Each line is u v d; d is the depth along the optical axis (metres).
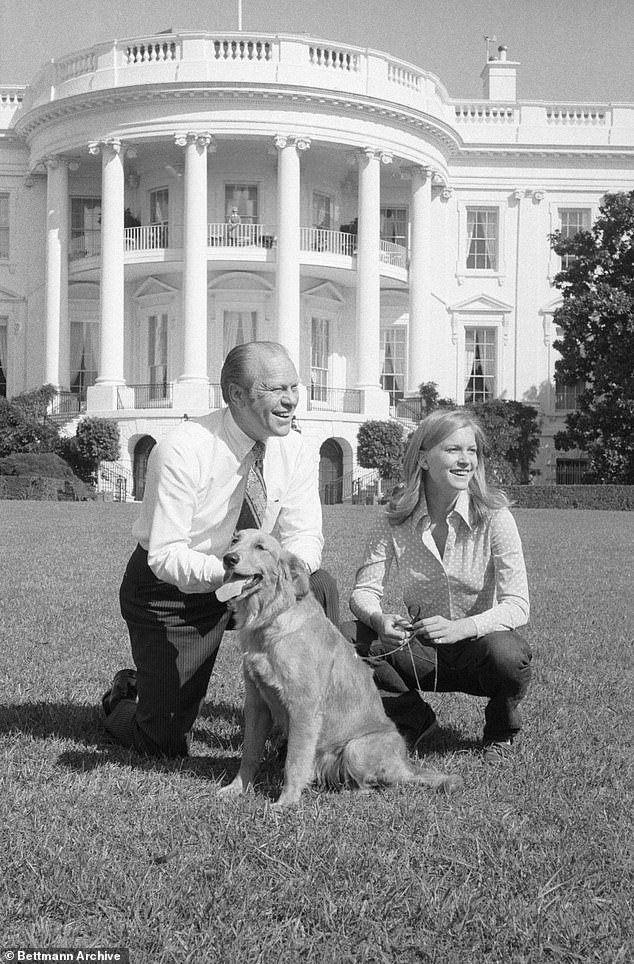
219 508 4.48
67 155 35.00
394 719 4.74
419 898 2.99
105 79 33.06
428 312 35.75
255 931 2.80
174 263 33.62
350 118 33.06
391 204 38.00
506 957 2.72
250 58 32.91
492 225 38.72
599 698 5.71
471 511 4.74
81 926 2.82
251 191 35.41
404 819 3.66
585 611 8.83
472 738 4.98
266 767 4.47
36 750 4.48
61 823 3.55
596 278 32.34
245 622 3.93
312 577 5.00
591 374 33.19
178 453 4.40
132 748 4.60
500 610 4.59
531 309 38.41
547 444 37.88
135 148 33.72
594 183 38.44
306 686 3.90
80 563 11.37
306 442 4.88
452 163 38.25
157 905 2.91
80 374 37.34
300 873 3.16
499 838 3.49
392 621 4.56
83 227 37.28
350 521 18.19
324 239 34.75
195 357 32.41
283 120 32.38
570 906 2.98
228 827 3.54
